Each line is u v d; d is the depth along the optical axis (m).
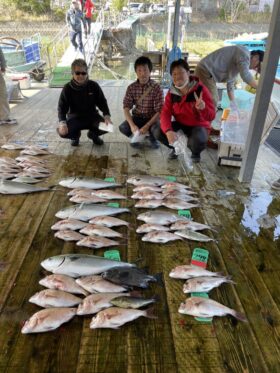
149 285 1.64
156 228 2.04
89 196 2.41
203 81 3.60
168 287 1.64
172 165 3.13
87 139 3.81
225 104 4.50
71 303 1.50
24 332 1.35
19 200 2.44
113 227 2.13
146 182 2.65
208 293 1.61
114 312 1.42
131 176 2.88
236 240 2.03
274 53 2.29
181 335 1.38
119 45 15.67
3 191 2.51
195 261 1.83
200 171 3.01
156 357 1.28
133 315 1.42
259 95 2.43
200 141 3.03
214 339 1.36
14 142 3.66
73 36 9.62
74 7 9.39
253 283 1.69
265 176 2.93
